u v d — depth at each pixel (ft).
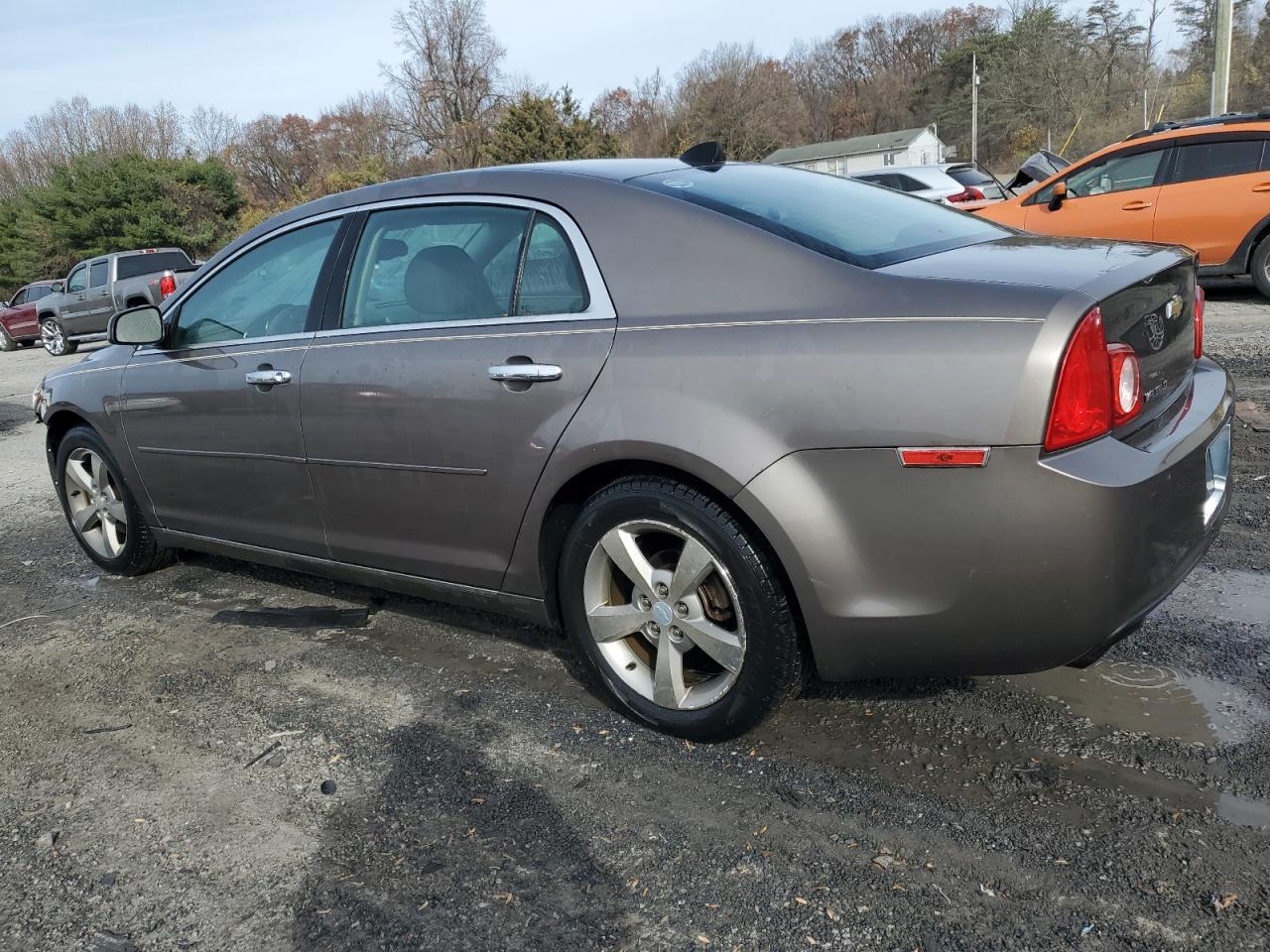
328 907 7.11
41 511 19.61
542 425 8.78
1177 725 8.48
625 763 8.66
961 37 306.55
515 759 8.87
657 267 8.45
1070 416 6.79
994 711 8.95
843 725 8.93
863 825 7.52
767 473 7.54
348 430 10.37
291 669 11.12
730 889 6.97
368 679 10.72
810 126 302.25
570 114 139.03
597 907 6.90
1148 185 30.60
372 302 10.47
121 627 12.87
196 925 7.04
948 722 8.83
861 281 7.63
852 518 7.39
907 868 7.01
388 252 10.45
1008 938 6.30
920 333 7.12
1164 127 31.48
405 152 188.24
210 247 142.31
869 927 6.49
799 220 8.71
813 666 8.54
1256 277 29.45
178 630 12.59
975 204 42.01
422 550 10.30
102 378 13.62
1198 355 9.50
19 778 9.26
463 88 175.73
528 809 8.09
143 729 10.02
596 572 9.07
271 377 11.03
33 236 141.08
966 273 7.57
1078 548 6.88
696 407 7.85
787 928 6.55
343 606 12.87
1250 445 16.46
